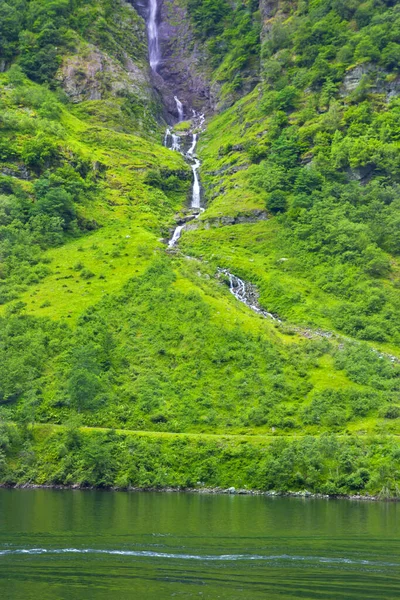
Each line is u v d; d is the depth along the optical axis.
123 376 107.38
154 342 113.88
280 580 49.34
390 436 94.69
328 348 117.94
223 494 85.94
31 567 50.59
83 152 180.00
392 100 186.75
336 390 106.31
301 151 180.25
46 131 178.38
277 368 110.25
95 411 100.69
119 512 69.75
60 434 94.81
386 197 162.00
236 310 125.06
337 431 98.56
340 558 55.00
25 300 127.06
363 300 136.75
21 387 103.44
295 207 162.25
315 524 66.88
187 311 119.19
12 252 142.50
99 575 49.19
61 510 70.12
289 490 87.44
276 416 101.06
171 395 104.56
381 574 51.31
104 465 89.44
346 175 170.38
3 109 184.38
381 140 174.62
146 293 124.44
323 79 196.88
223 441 93.81
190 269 136.75
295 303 134.50
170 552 55.16
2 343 111.75
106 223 161.25
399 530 65.00
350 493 86.56
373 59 193.75
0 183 158.38
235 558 54.12
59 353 111.25
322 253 149.50
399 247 152.00
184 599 44.59
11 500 76.12
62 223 154.38
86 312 120.00
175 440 93.56
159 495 83.44
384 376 112.19
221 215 164.88
